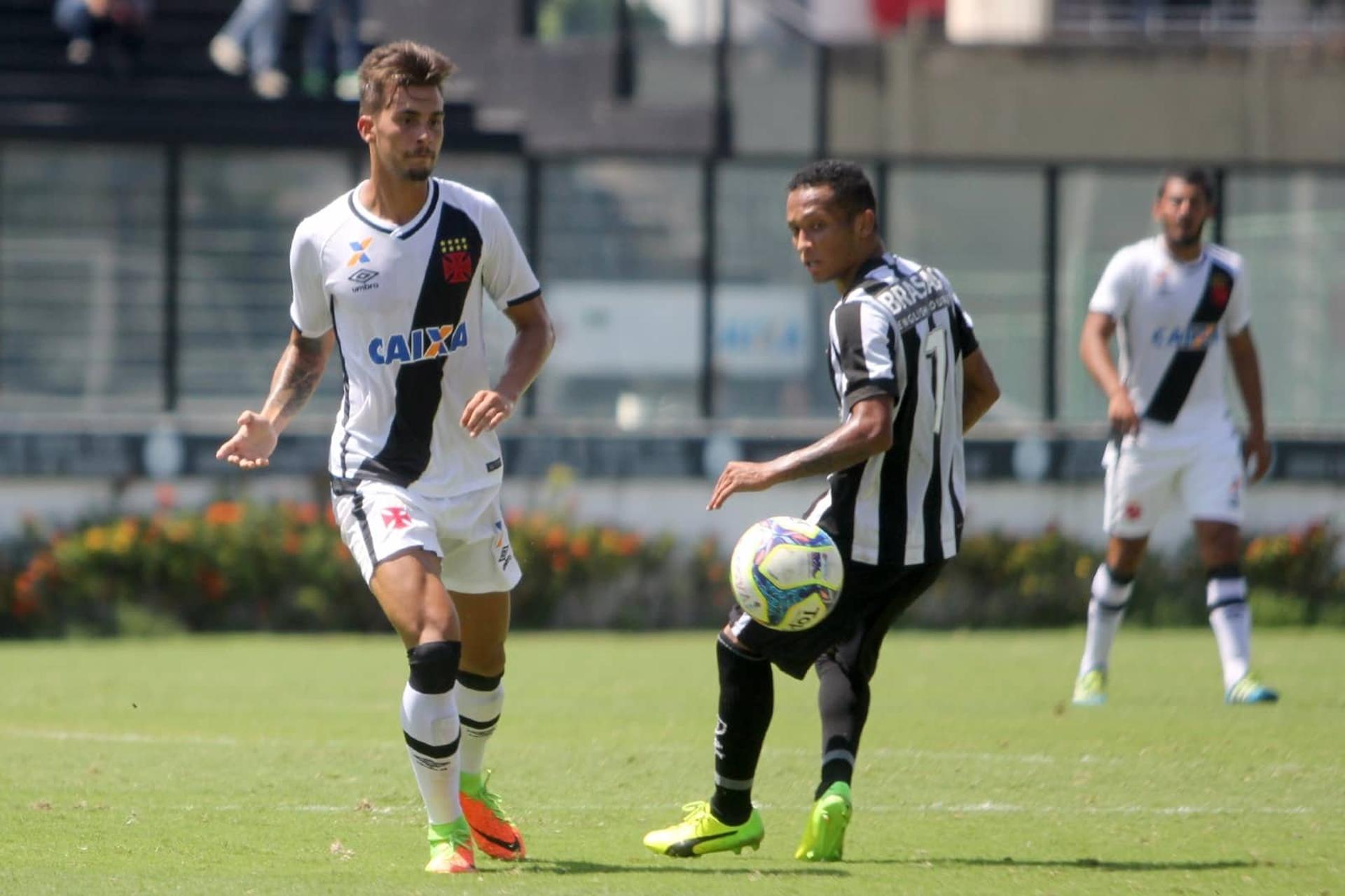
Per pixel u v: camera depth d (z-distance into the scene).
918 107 67.44
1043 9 89.31
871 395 19.89
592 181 65.81
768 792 26.16
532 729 33.38
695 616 61.19
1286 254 67.75
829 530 20.86
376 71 20.44
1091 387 66.81
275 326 65.75
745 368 66.00
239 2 79.81
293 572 59.03
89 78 72.88
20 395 64.62
